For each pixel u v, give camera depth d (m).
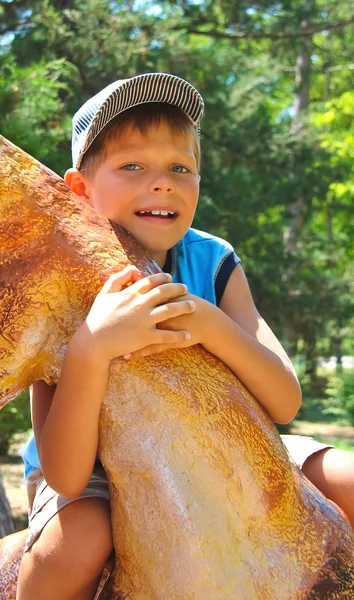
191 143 2.03
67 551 1.64
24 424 7.25
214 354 1.69
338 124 18.80
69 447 1.58
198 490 1.51
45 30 11.02
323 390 20.08
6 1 11.80
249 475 1.54
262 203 14.98
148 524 1.52
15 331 1.58
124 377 1.56
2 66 6.10
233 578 1.47
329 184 16.16
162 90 1.98
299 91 19.86
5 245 1.57
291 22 16.16
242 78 15.30
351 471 1.96
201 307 1.65
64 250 1.61
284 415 1.88
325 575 1.52
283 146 15.39
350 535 1.66
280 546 1.52
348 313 16.22
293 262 16.27
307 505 1.63
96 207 2.02
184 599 1.46
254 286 15.19
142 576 1.53
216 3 15.75
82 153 2.05
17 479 8.64
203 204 13.59
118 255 1.64
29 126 5.76
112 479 1.58
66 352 1.57
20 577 1.71
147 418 1.54
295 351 19.69
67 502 1.71
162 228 1.95
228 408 1.58
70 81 11.06
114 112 1.96
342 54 21.33
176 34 12.46
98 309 1.56
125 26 11.95
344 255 21.31
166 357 1.59
